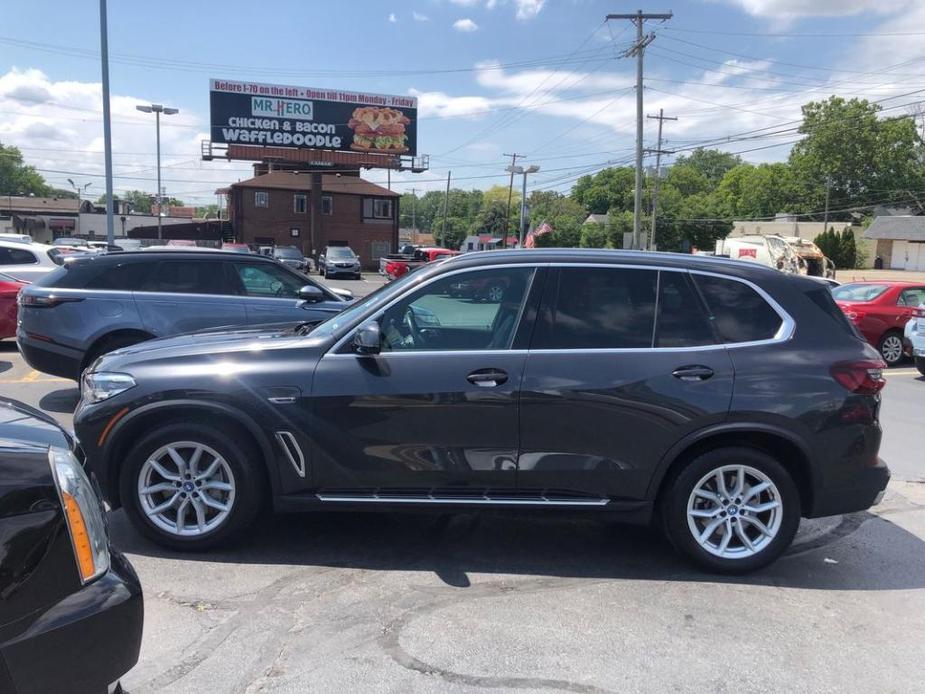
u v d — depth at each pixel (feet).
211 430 13.76
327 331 14.51
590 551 15.12
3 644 6.59
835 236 215.51
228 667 10.38
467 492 13.80
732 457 13.69
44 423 8.28
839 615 12.55
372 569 13.89
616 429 13.52
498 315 14.10
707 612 12.50
